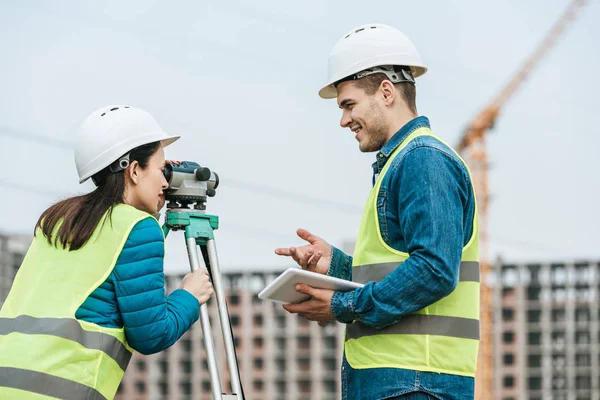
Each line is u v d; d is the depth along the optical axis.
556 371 72.00
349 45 4.23
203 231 4.36
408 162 4.05
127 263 3.98
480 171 59.34
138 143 4.13
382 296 3.95
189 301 4.15
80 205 4.08
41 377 3.80
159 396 74.81
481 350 60.47
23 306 3.94
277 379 74.31
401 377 4.01
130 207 4.08
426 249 3.90
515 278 73.44
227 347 4.21
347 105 4.26
